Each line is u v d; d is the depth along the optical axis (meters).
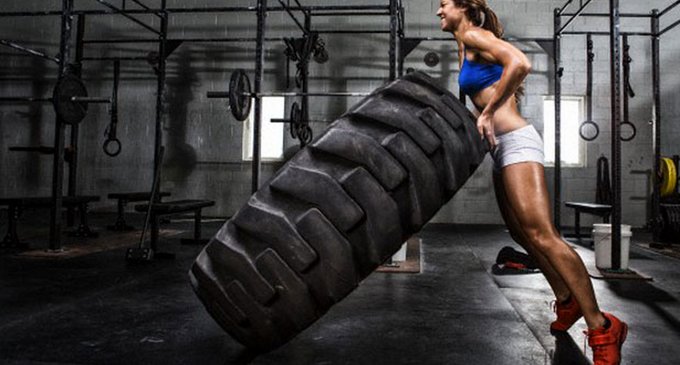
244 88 3.73
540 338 1.72
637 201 6.49
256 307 1.21
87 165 7.18
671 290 2.60
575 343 1.66
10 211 3.91
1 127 7.37
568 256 1.40
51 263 3.26
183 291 2.46
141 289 2.50
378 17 6.90
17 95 7.40
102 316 1.98
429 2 6.88
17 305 2.15
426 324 1.90
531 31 6.71
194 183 7.04
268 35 7.08
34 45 7.45
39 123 7.37
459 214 6.69
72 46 7.40
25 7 7.51
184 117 7.10
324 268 1.16
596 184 6.43
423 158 1.22
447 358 1.51
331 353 1.55
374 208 1.17
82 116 3.68
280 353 1.55
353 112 1.26
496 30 1.59
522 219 1.45
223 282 1.23
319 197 1.17
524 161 1.45
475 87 1.54
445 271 3.14
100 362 1.45
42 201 4.07
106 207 7.17
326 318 1.98
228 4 7.19
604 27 6.59
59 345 1.61
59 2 7.46
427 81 1.35
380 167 1.18
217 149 7.02
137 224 5.99
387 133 1.22
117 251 3.83
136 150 7.14
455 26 1.60
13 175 7.32
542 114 6.66
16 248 3.86
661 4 6.49
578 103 6.70
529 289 2.59
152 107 7.16
